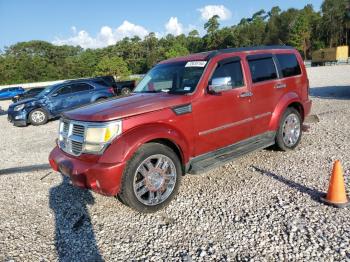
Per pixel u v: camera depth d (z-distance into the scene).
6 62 91.44
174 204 4.36
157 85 5.14
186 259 3.18
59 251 3.52
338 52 58.00
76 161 4.18
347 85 17.97
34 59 94.44
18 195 5.16
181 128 4.38
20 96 23.16
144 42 116.38
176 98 4.42
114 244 3.57
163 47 115.94
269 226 3.62
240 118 5.14
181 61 5.29
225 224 3.75
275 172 5.20
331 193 3.99
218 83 4.66
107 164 3.82
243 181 4.94
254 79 5.39
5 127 13.59
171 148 4.46
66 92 13.52
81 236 3.79
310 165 5.39
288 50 6.26
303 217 3.75
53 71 95.12
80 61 101.50
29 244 3.69
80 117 4.20
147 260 3.23
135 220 4.05
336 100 12.52
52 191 5.23
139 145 3.92
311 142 6.74
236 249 3.27
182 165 4.52
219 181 5.01
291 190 4.49
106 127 3.90
